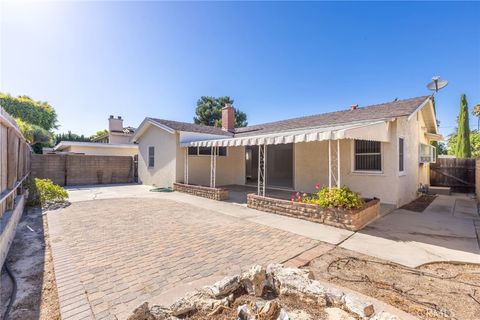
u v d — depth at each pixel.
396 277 4.53
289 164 15.72
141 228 7.69
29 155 16.31
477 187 13.70
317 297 3.17
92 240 6.52
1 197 5.68
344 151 12.59
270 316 2.81
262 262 5.15
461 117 27.36
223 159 19.56
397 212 10.09
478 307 3.56
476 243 6.41
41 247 6.10
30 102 39.69
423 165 16.25
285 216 9.38
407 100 13.48
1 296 3.89
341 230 7.52
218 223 8.35
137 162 22.94
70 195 14.61
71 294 3.86
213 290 3.38
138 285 4.17
